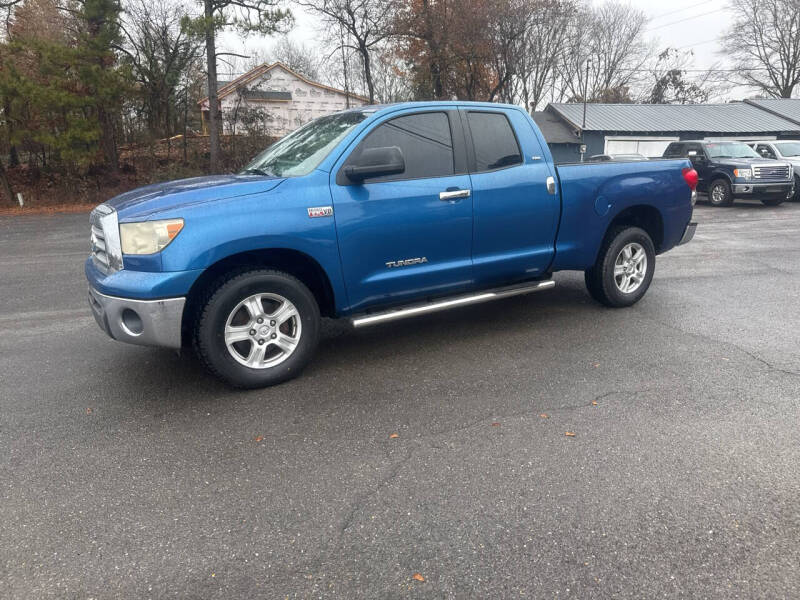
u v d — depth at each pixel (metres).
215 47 23.58
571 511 2.45
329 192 3.81
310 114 35.19
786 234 10.48
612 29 50.34
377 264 4.05
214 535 2.34
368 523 2.40
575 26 37.16
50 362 4.44
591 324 5.11
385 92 37.19
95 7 19.81
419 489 2.64
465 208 4.31
